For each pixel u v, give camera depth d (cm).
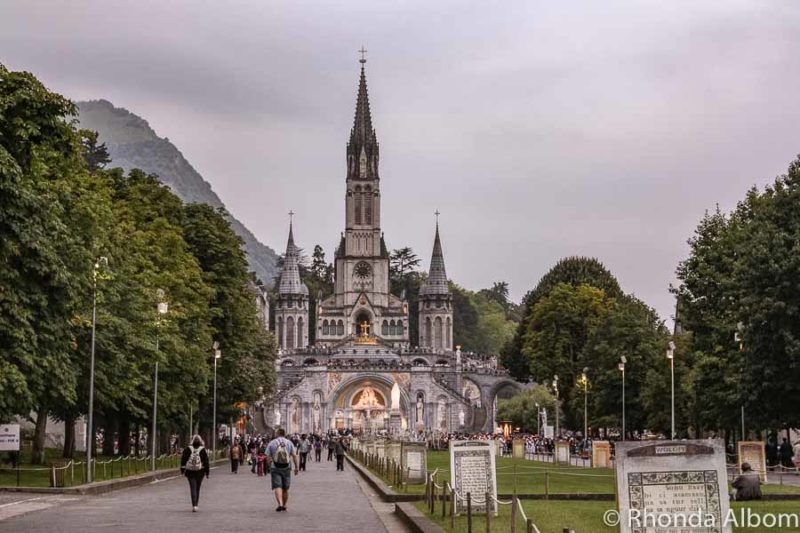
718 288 8119
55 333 5150
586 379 13350
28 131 4516
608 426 12338
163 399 8219
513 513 2662
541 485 5847
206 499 4972
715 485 2169
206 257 10262
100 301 6100
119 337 6931
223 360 10400
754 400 6775
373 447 8438
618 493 2175
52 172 5806
